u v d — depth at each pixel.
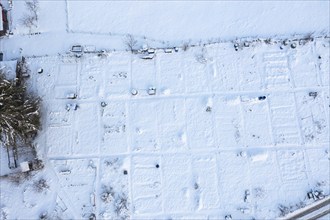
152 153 35.75
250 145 35.97
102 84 37.16
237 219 34.38
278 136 36.12
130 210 34.53
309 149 35.84
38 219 34.28
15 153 35.22
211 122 36.41
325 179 35.19
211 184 35.09
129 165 35.44
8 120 31.64
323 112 36.66
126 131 36.19
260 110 36.69
